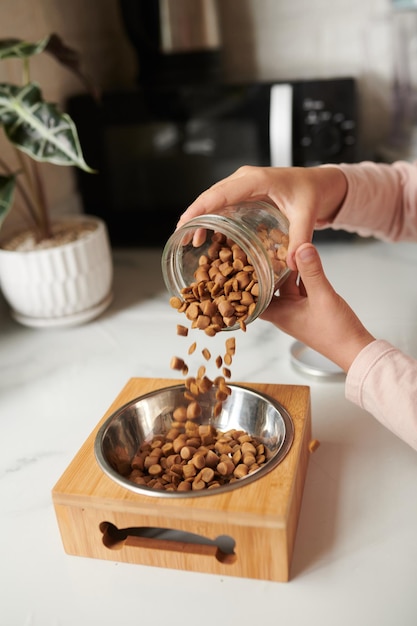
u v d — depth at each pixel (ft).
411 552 1.70
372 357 1.83
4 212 2.55
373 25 3.57
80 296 2.82
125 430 1.96
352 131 3.18
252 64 3.81
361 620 1.56
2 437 2.23
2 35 3.02
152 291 3.16
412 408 1.77
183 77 3.50
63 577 1.74
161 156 3.38
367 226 2.55
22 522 1.90
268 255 1.79
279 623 1.58
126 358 2.62
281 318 1.93
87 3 3.66
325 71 3.73
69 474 1.77
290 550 1.69
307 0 3.60
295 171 2.13
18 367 2.63
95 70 3.77
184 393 2.04
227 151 3.30
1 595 1.70
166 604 1.65
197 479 1.80
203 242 1.88
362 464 1.98
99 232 2.85
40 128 2.53
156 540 1.75
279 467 1.74
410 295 2.89
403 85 3.48
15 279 2.75
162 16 3.40
